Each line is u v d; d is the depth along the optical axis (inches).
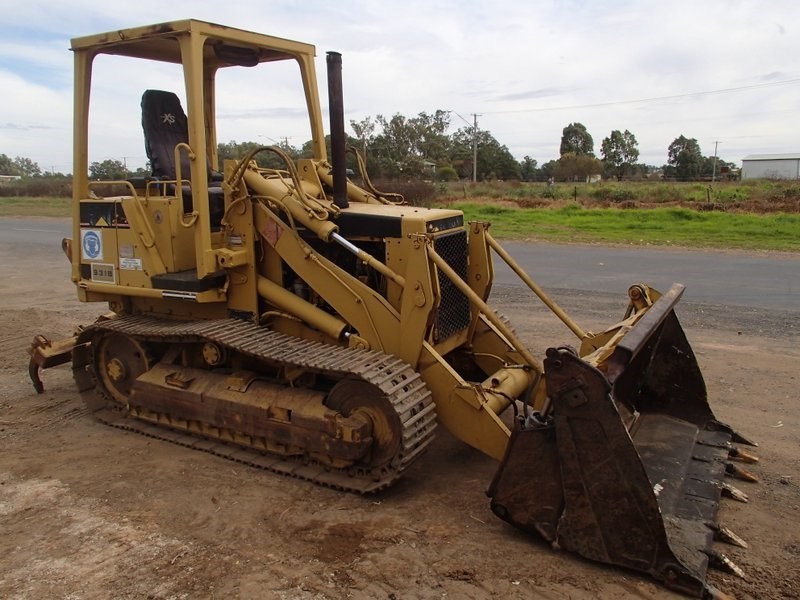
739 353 287.0
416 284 176.4
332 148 198.8
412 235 175.8
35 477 188.4
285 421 183.3
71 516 166.7
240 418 191.9
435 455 200.8
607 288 423.5
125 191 314.0
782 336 311.0
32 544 154.6
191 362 213.5
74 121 227.6
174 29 192.7
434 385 179.3
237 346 187.3
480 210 986.1
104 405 236.1
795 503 167.6
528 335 319.0
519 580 137.1
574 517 141.8
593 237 685.3
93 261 231.0
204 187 197.5
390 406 168.4
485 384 187.2
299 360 177.6
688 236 684.7
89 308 408.5
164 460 198.4
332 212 195.6
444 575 139.3
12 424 228.2
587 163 2598.4
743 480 179.5
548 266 512.1
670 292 193.6
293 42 224.4
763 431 210.4
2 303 423.2
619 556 138.4
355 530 157.6
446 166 2283.5
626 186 1478.8
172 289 207.5
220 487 180.9
